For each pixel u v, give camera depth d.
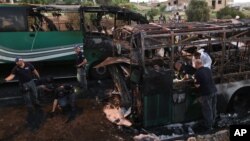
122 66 7.95
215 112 7.05
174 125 7.15
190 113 7.12
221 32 7.02
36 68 10.09
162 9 71.69
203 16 40.03
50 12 9.87
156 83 6.52
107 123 7.34
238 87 7.60
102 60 10.35
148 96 6.55
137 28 6.93
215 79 7.43
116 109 7.87
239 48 7.87
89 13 10.18
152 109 6.68
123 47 7.64
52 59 9.94
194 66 7.04
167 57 7.11
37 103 8.31
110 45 10.05
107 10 10.25
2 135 6.75
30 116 7.72
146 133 6.70
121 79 8.04
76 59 9.58
